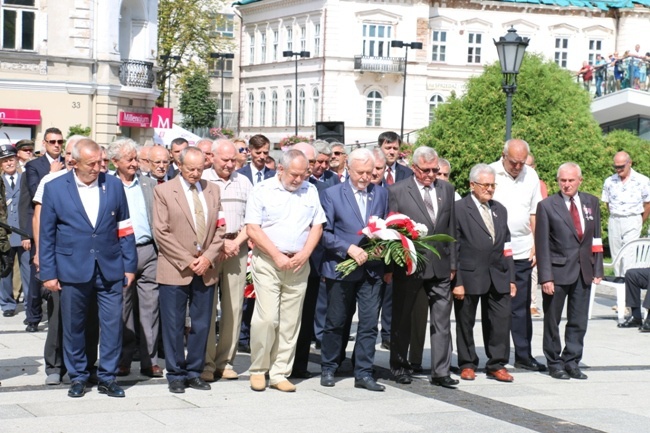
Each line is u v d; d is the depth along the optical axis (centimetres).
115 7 4225
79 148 997
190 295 1052
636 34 7619
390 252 1034
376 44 7138
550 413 988
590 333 1500
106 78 4194
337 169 1352
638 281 1553
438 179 1119
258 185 1062
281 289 1061
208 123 7031
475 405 1011
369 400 1017
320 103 7094
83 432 866
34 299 1388
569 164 1165
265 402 998
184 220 1033
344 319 1077
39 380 1073
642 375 1191
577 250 1158
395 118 7181
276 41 7675
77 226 1001
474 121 2834
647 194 1781
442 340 1095
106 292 1016
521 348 1216
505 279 1129
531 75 2805
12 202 1575
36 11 4038
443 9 7350
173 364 1036
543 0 7519
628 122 3672
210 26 6384
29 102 4038
